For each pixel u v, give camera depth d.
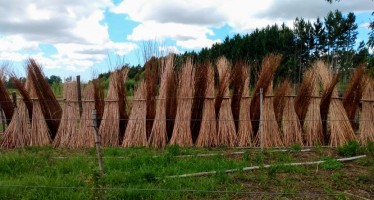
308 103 9.72
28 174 6.58
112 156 8.08
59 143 9.69
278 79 10.48
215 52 24.06
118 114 9.73
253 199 5.55
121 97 9.81
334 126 9.49
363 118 9.55
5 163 7.04
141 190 5.56
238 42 29.44
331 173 6.86
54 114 9.98
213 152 8.61
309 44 34.00
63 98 9.91
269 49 31.25
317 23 34.06
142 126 9.59
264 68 9.77
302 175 6.68
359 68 9.84
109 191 5.50
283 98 9.74
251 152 8.32
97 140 5.84
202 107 9.77
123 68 10.00
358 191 5.96
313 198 5.59
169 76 9.73
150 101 9.69
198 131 9.83
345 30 34.50
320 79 9.83
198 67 9.86
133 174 6.30
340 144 9.30
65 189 5.61
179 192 5.62
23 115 9.82
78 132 9.67
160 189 5.62
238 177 6.45
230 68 9.91
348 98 9.78
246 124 9.61
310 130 9.62
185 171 6.72
